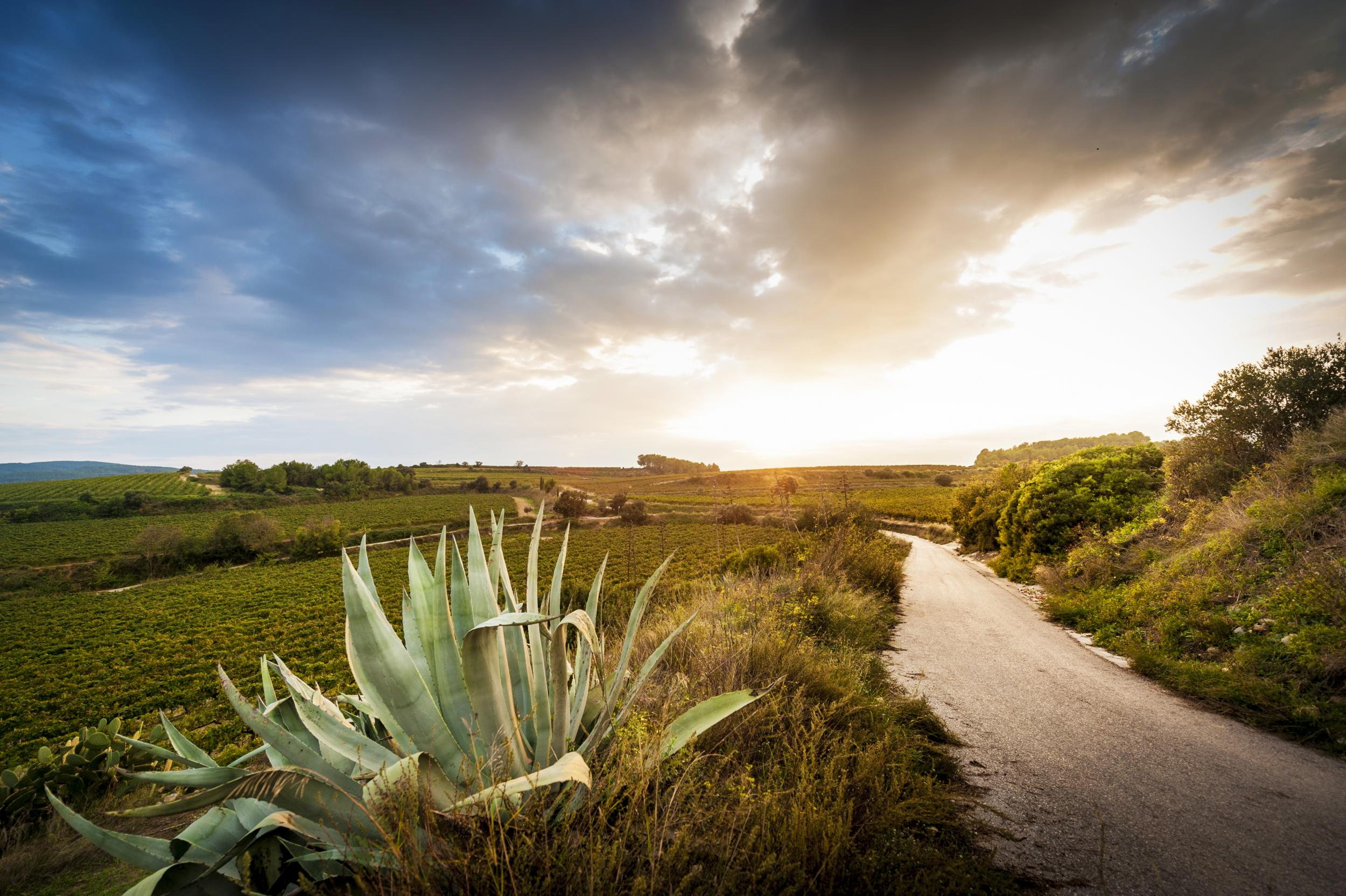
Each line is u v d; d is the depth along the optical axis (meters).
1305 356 11.91
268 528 67.94
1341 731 4.54
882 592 13.34
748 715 4.02
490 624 2.26
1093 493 16.94
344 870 2.24
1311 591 6.34
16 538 76.44
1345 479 8.02
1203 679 6.03
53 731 18.55
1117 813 3.45
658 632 6.69
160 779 2.06
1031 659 7.79
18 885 3.69
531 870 2.17
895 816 3.07
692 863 2.48
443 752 2.56
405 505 107.69
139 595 45.84
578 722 3.10
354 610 2.52
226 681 2.14
